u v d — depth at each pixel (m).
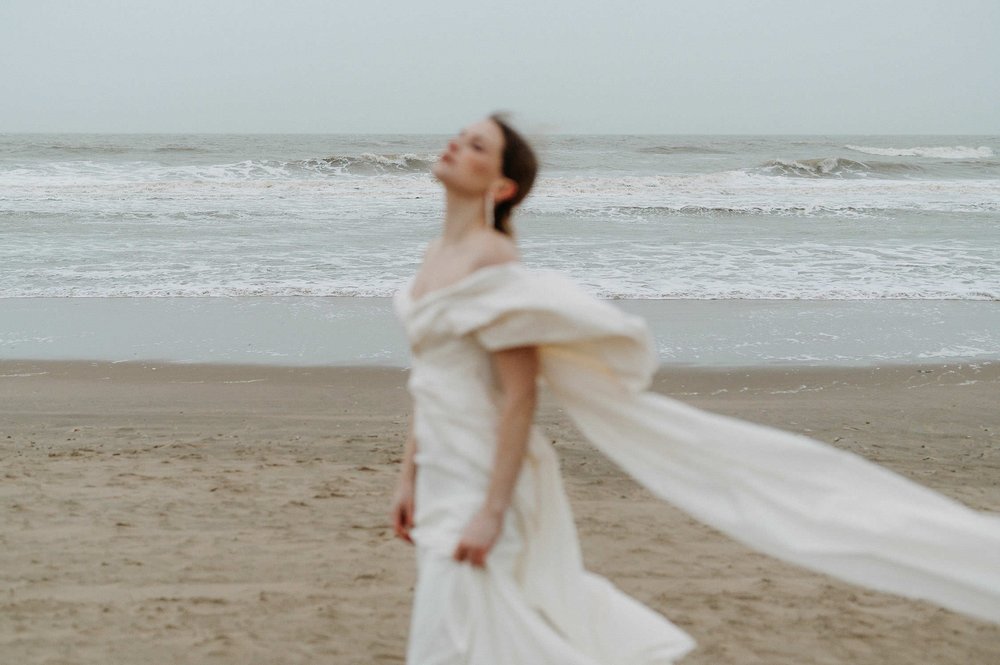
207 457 6.46
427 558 2.25
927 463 6.49
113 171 33.66
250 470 6.16
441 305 2.23
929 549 2.06
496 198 2.38
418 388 2.31
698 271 14.80
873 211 24.30
